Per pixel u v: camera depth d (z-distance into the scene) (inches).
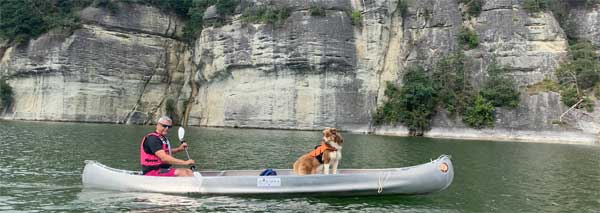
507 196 632.4
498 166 943.7
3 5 2431.1
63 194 562.9
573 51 2076.8
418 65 2188.7
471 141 1692.9
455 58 2124.8
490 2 2201.0
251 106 2255.2
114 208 502.3
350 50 2183.8
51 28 2368.4
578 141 1749.5
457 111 2004.2
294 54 2159.2
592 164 1020.5
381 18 2239.2
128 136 1433.3
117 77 2402.8
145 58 2482.8
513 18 2135.8
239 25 2288.4
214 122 2372.0
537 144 1615.4
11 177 668.1
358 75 2199.8
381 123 2122.3
